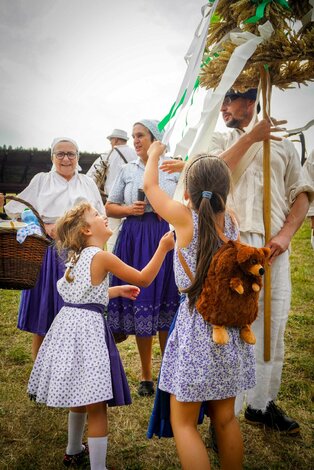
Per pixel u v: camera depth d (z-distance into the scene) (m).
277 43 2.29
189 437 1.90
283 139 2.65
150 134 3.41
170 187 3.36
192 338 1.93
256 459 2.50
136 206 3.22
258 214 2.54
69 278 2.38
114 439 2.69
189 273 1.99
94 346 2.28
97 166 5.62
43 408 3.03
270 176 2.50
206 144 2.29
